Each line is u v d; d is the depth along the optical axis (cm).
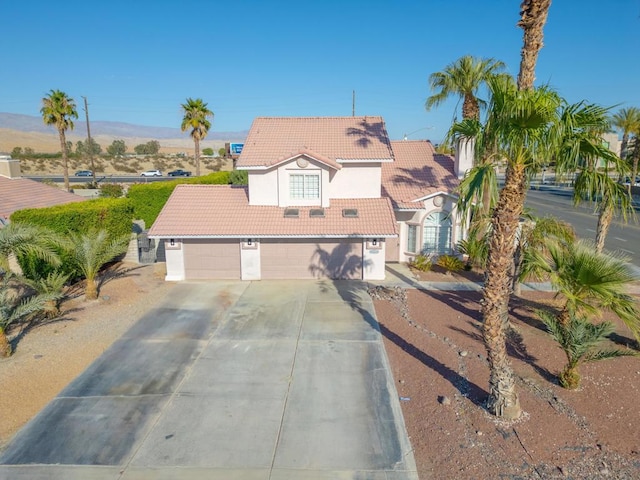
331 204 2131
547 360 1219
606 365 1190
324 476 802
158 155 11481
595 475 795
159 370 1191
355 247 1998
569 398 1034
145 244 2517
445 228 2275
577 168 1085
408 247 2320
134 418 977
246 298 1770
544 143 839
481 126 1073
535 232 1517
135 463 836
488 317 929
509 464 823
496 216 898
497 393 952
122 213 2281
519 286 1750
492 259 907
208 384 1120
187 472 812
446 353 1270
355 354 1278
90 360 1243
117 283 1939
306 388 1098
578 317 1178
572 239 1502
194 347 1332
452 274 2102
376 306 1669
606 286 1198
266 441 898
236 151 5191
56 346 1324
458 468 817
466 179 912
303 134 2334
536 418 957
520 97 810
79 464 832
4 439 902
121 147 12381
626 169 1054
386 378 1141
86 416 982
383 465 829
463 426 934
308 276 2022
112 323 1505
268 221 2022
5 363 1212
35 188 2638
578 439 891
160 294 1816
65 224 1842
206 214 2066
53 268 1720
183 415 988
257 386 1109
